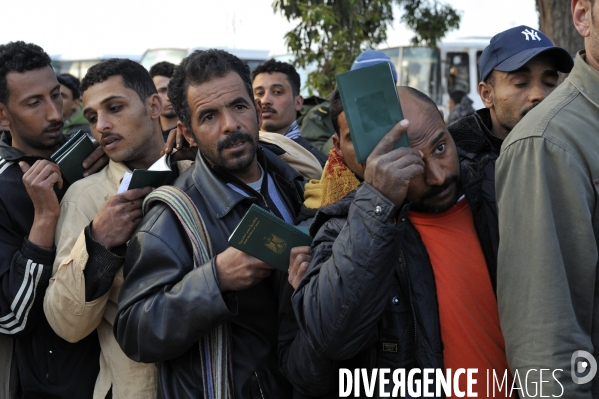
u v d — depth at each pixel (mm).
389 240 1805
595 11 1843
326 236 1996
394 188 1809
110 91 2744
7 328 2600
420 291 1956
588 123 1841
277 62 5230
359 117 1853
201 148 2375
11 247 2711
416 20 10773
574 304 1806
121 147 2750
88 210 2648
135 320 2168
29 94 2895
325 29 8375
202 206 2318
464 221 2100
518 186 1862
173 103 2445
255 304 2303
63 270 2426
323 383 2037
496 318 2008
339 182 2264
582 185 1780
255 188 2484
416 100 1996
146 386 2500
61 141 3066
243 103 2354
